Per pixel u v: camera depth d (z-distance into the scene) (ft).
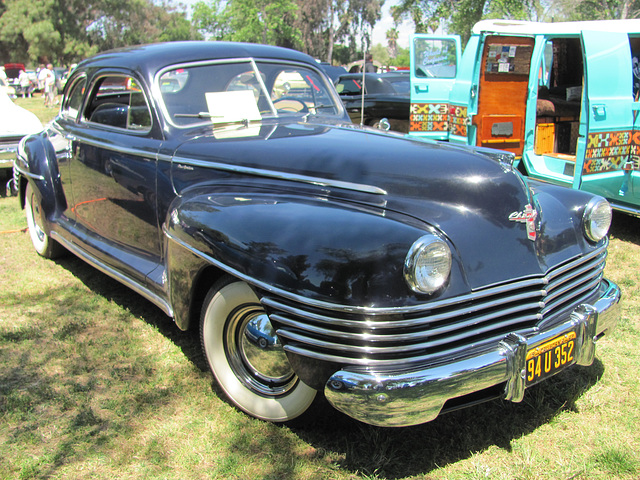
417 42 25.81
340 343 6.97
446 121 27.22
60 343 11.18
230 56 12.01
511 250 7.77
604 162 17.74
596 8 60.54
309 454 8.01
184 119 10.98
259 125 11.29
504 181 8.14
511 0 72.90
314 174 8.73
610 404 9.21
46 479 7.54
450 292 7.07
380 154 8.73
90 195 12.82
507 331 7.61
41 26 184.34
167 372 10.16
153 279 10.52
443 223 7.52
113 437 8.39
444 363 6.95
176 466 7.80
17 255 16.48
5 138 23.84
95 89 13.21
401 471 7.70
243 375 8.77
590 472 7.68
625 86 17.69
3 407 9.05
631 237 17.85
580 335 8.27
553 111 21.77
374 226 7.15
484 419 8.86
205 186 9.71
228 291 8.30
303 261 7.11
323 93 13.43
